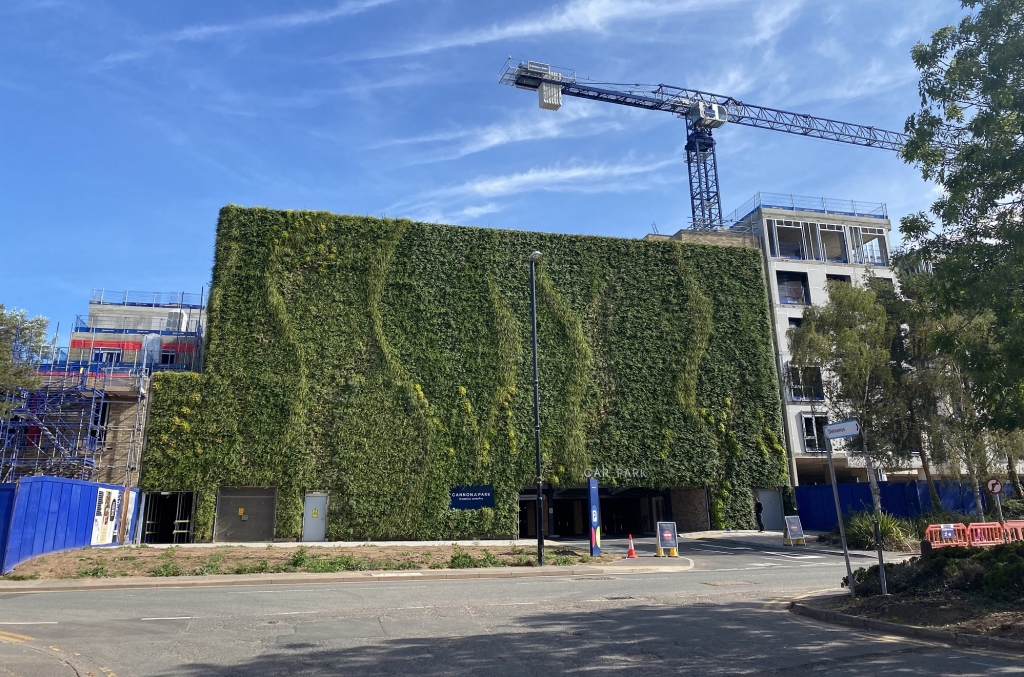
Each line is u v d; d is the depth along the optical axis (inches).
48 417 1184.8
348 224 1359.5
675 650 335.0
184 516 1208.2
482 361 1358.3
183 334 1545.3
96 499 972.6
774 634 376.2
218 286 1268.5
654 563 882.8
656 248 1546.5
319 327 1293.1
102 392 1192.2
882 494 1305.4
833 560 924.6
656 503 1590.8
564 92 2618.1
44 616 441.4
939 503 1232.8
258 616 439.8
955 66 489.1
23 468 1136.2
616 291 1491.1
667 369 1475.1
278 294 1288.1
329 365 1279.5
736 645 346.3
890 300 1317.7
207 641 356.5
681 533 1370.6
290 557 836.6
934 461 1218.6
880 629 386.0
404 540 1240.2
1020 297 443.5
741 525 1429.6
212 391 1221.1
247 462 1205.1
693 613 453.4
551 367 1400.1
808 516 1443.2
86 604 503.2
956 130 515.5
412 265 1373.0
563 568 807.1
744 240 1777.8
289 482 1211.2
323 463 1234.0
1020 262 445.7
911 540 1031.0
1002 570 414.6
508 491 1305.4
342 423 1253.7
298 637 366.6
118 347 1518.2
